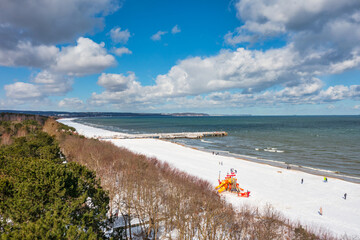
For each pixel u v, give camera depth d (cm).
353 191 4275
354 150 8681
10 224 1040
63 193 1234
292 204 3541
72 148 4809
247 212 2541
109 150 5166
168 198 2400
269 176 5200
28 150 2727
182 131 17688
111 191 2458
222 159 7012
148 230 1966
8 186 1309
